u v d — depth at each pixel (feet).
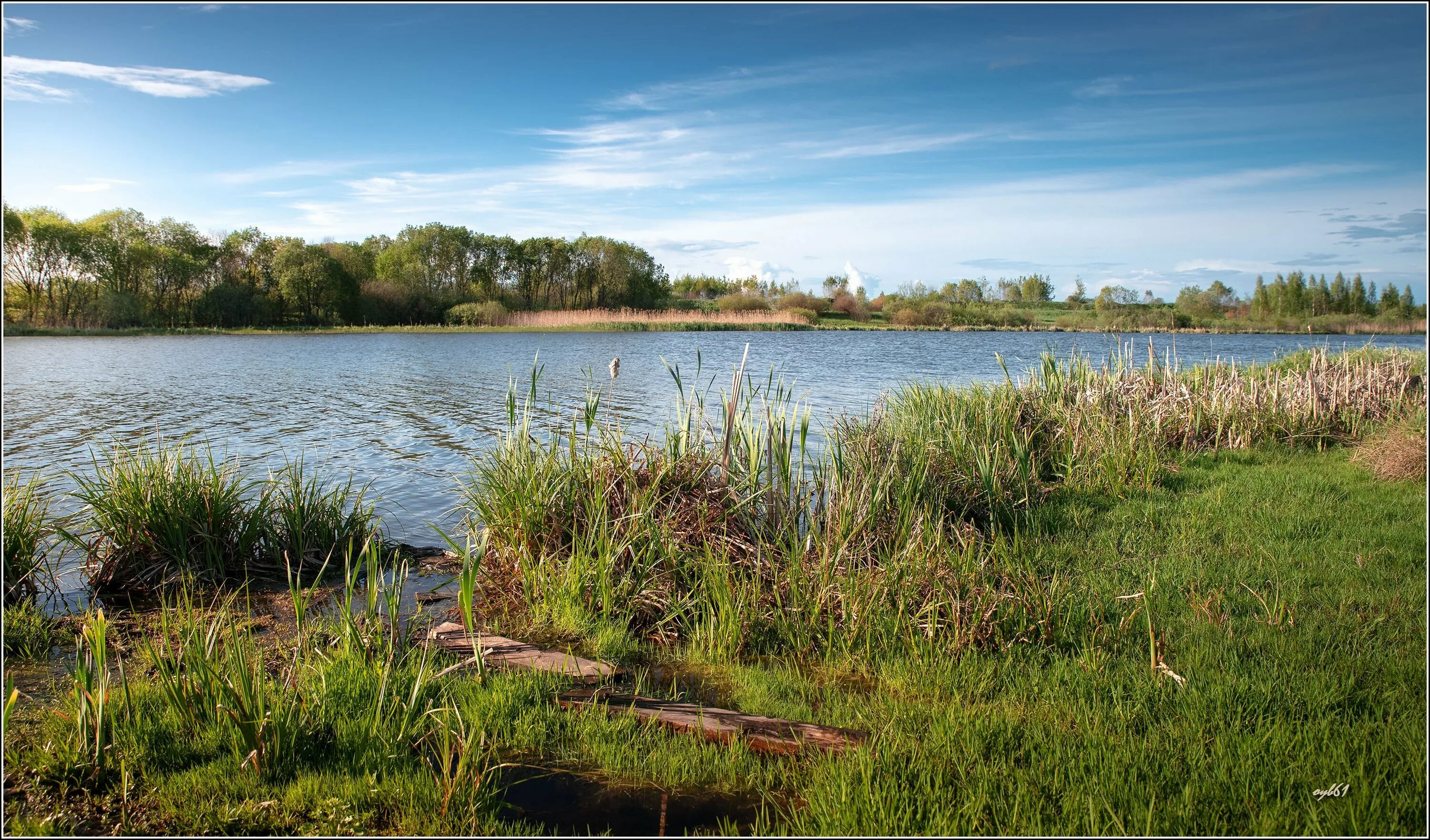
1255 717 12.48
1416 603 16.67
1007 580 17.46
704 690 14.74
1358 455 30.53
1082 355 42.01
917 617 16.30
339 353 115.14
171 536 20.31
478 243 256.52
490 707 13.11
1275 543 21.08
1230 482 27.91
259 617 18.19
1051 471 30.30
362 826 10.19
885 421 32.12
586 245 267.80
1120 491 27.25
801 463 20.65
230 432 45.60
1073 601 17.07
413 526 26.50
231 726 11.80
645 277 285.43
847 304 261.65
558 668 15.06
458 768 10.85
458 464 36.55
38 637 16.30
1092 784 10.69
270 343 141.79
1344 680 13.56
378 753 11.62
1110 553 20.93
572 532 19.51
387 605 17.75
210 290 188.03
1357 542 20.72
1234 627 15.97
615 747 12.21
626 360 100.32
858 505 20.57
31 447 40.83
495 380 75.00
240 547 21.44
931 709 13.35
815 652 16.11
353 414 52.60
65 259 174.29
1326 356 46.29
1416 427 28.66
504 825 10.22
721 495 20.71
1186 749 11.62
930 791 10.68
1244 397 36.81
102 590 19.69
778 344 140.56
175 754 11.53
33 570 18.81
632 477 20.47
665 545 18.90
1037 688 13.91
